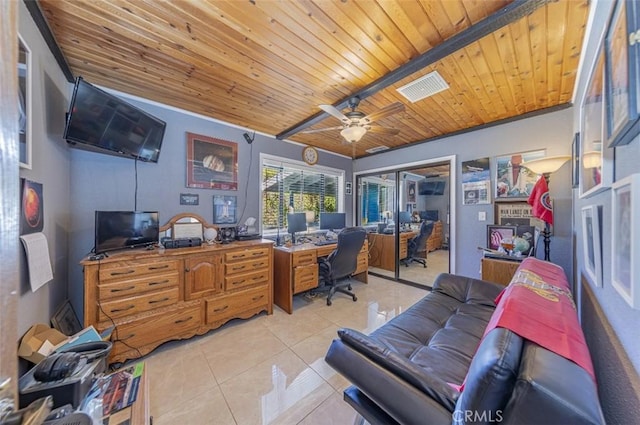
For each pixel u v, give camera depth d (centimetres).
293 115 297
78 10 141
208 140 302
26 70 133
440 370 122
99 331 175
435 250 411
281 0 135
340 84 222
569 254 252
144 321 195
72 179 214
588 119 134
